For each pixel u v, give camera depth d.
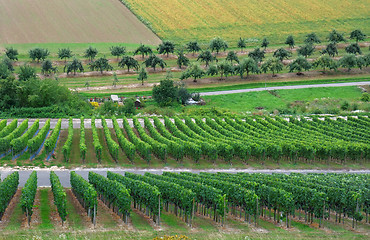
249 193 56.03
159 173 78.12
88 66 175.75
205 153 84.94
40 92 118.00
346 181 66.06
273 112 129.38
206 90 154.50
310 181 66.50
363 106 132.50
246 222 57.19
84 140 86.88
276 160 86.25
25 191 54.25
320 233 53.41
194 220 57.53
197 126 100.62
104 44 196.88
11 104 118.44
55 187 57.91
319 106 136.50
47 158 82.50
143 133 92.94
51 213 57.28
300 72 174.00
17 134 91.56
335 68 172.25
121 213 57.91
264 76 169.62
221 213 54.81
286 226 56.03
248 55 184.12
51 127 103.44
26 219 54.78
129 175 67.88
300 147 85.69
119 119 112.38
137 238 49.41
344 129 101.62
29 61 176.12
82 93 145.38
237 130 99.94
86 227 52.72
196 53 196.75
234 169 81.88
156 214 55.62
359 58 173.88
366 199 58.69
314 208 56.56
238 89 156.25
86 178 74.12
